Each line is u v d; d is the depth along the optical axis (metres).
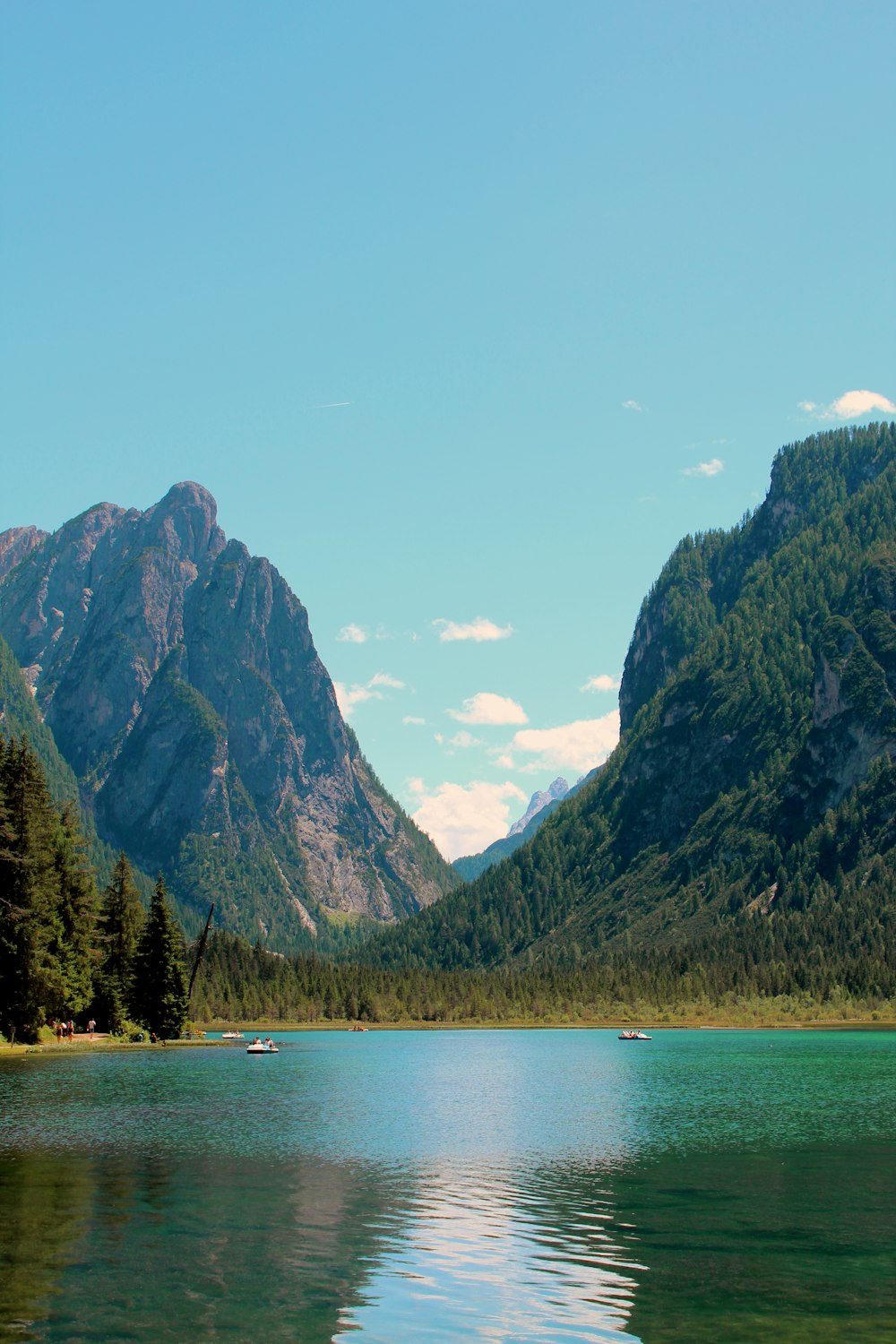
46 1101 101.31
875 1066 169.88
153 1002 186.12
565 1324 41.31
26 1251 49.28
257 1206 58.16
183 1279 45.44
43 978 141.00
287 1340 39.19
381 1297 43.78
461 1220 55.88
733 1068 166.75
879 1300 44.03
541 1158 75.31
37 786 140.00
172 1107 100.38
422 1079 142.75
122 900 186.50
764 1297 44.31
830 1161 74.56
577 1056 198.00
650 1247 51.34
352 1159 73.75
